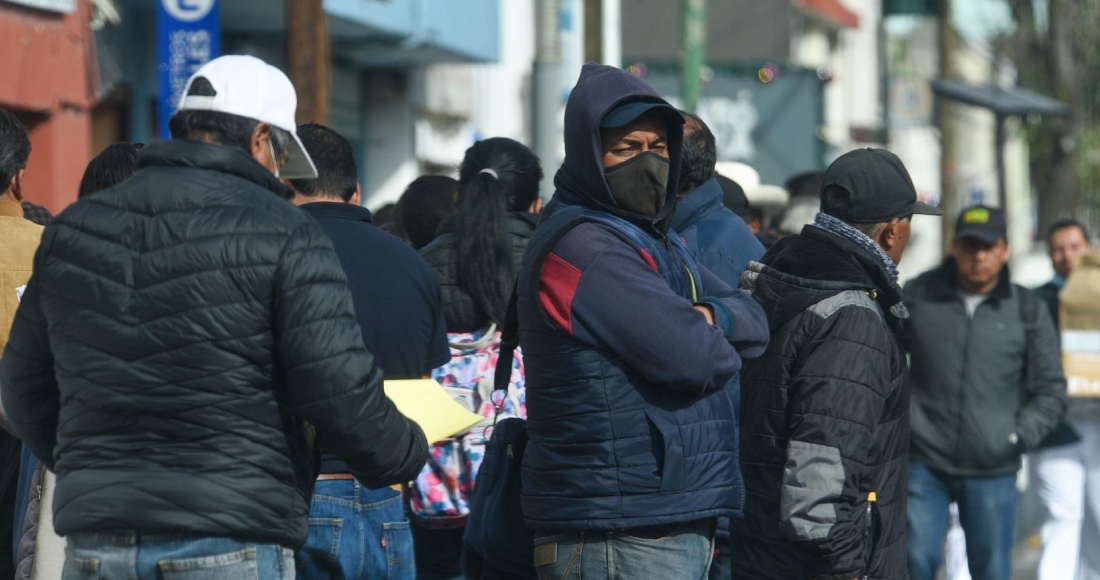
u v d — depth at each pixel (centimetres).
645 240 1074
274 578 948
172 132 998
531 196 1662
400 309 1312
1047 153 7350
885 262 1270
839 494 1172
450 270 1538
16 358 994
